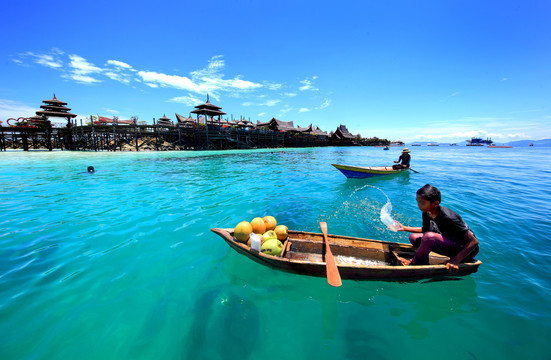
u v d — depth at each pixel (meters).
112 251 4.25
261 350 2.28
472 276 3.49
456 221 3.11
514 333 2.49
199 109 36.56
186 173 13.87
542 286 3.26
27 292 3.07
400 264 3.56
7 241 4.61
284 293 3.14
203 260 3.96
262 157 26.39
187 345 2.32
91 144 37.16
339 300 3.01
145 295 3.06
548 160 25.11
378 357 2.22
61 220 5.80
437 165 20.05
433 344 2.36
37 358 2.14
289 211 6.72
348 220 6.04
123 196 8.23
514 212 6.44
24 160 20.41
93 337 2.39
